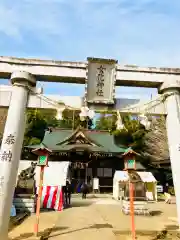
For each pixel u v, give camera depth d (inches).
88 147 1168.8
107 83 319.3
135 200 502.6
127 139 1615.4
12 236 303.0
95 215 478.6
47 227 359.6
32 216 456.8
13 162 281.3
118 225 379.6
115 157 1200.2
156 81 331.3
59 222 401.7
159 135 1438.2
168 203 750.5
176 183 297.9
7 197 268.4
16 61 313.6
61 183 669.3
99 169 1180.5
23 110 304.3
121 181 798.5
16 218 412.8
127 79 325.7
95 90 317.1
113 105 325.4
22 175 536.1
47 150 348.8
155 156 1320.1
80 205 653.9
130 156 332.8
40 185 337.1
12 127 290.7
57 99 323.6
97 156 1164.5
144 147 1489.9
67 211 529.0
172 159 309.0
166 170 1195.9
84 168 1145.4
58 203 547.5
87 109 311.9
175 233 329.4
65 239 291.0
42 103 317.7
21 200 504.1
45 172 706.8
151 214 511.8
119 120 320.2
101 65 320.8
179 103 323.3
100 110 319.9
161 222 415.5
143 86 345.7
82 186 949.8
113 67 322.7
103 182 1156.5
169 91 326.0
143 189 513.7
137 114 331.6
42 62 316.5
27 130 1470.2
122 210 529.3
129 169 328.8
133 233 292.2
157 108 335.3
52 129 1389.0
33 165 558.9
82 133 1219.2
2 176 271.9
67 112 341.1
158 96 338.3
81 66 320.5
